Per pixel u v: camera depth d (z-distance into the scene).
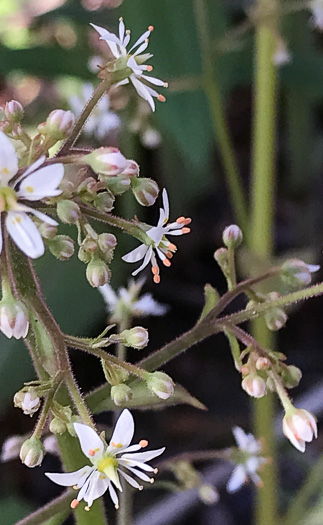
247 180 0.17
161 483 0.09
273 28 0.11
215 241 0.16
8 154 0.05
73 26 0.13
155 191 0.06
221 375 0.15
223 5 0.15
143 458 0.06
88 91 0.11
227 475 0.13
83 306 0.11
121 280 0.13
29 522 0.07
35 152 0.06
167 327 0.15
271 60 0.11
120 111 0.12
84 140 0.13
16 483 0.13
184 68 0.11
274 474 0.11
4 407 0.14
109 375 0.06
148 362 0.07
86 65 0.12
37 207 0.06
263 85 0.11
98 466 0.06
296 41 0.15
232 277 0.07
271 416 0.11
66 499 0.07
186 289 0.16
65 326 0.11
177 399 0.07
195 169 0.14
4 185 0.05
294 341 0.15
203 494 0.09
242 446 0.09
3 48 0.12
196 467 0.14
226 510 0.13
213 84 0.11
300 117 0.16
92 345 0.06
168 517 0.12
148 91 0.06
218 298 0.07
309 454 0.13
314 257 0.11
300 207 0.17
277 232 0.17
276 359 0.07
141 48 0.06
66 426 0.06
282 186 0.17
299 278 0.07
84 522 0.07
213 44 0.11
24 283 0.06
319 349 0.15
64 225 0.11
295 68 0.13
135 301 0.09
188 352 0.15
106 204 0.06
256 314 0.07
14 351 0.11
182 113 0.11
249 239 0.11
